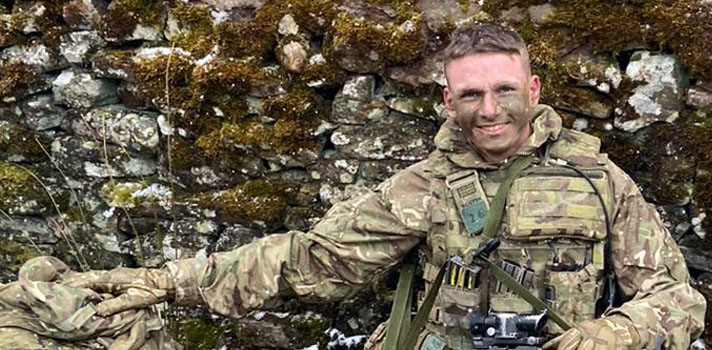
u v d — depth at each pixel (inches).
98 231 138.4
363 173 125.3
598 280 95.6
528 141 98.8
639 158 115.3
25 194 139.6
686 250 117.0
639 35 111.3
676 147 113.7
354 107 122.7
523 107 96.3
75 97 134.9
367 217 103.9
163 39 130.3
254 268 103.0
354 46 119.4
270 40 124.4
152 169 135.3
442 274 100.6
